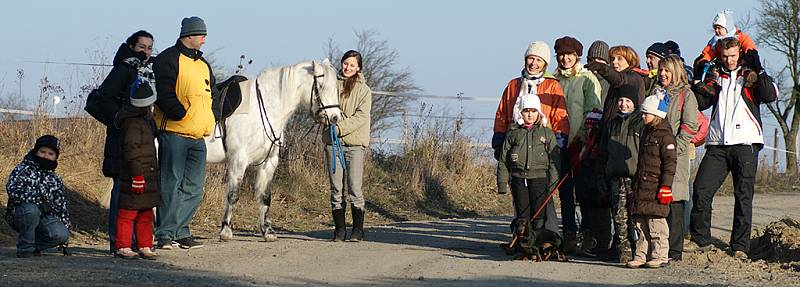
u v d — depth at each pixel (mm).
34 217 9008
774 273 8859
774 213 16219
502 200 18859
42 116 14781
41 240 9156
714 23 12414
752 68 10500
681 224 9742
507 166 10078
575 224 10547
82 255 9391
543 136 9898
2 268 8039
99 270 8078
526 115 9859
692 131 9539
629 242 9406
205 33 9797
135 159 9047
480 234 12781
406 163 18469
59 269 8055
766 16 34250
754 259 10539
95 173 14102
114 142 9539
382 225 14414
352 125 11211
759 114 10570
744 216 10484
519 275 8594
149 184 9133
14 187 9055
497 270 8891
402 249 10617
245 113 10922
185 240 10148
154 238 10742
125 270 8180
